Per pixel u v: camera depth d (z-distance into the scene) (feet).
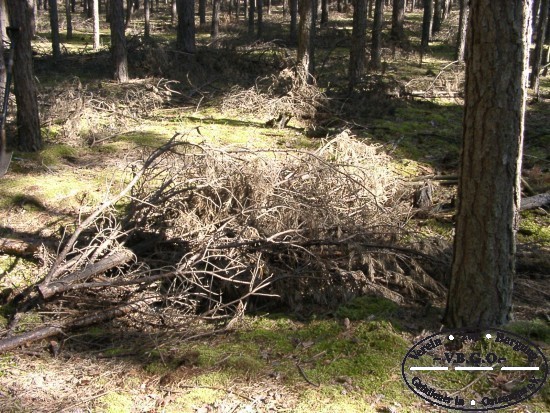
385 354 13.75
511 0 12.44
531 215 22.94
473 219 13.76
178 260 16.90
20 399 12.13
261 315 15.90
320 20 106.52
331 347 14.10
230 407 12.05
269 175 18.88
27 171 26.86
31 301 15.81
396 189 22.17
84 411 11.79
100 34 98.43
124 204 22.95
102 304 15.79
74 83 39.32
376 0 55.47
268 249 16.79
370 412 11.95
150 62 51.01
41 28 104.27
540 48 45.01
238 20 107.96
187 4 55.11
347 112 39.27
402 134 35.47
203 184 18.43
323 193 18.80
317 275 16.51
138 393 12.55
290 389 12.65
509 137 13.10
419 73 56.59
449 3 117.29
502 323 14.25
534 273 18.34
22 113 28.73
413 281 16.58
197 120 37.68
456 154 30.63
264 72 51.24
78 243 18.31
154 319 15.62
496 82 12.81
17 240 18.84
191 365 13.35
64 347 14.32
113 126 35.01
